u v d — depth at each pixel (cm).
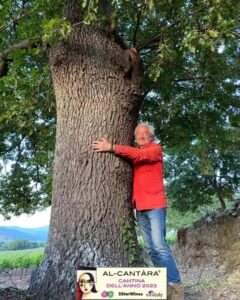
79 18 573
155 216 512
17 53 702
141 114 1066
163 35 610
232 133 1347
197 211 2670
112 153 541
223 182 2325
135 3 573
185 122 1094
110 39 585
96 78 563
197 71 944
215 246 1098
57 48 572
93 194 529
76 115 556
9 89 812
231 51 1003
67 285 495
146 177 524
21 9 663
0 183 1786
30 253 1945
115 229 527
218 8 497
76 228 520
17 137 1562
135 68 584
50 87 835
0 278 1176
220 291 734
